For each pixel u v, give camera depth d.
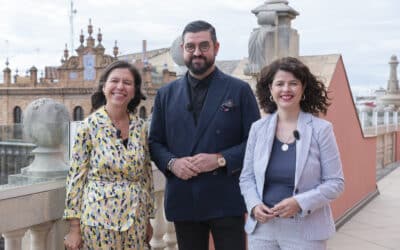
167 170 3.34
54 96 52.84
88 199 2.81
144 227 3.00
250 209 2.97
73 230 2.82
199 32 3.21
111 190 2.81
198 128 3.29
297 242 2.88
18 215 2.79
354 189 7.84
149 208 3.16
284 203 2.80
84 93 51.75
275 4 5.64
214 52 3.28
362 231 6.68
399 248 5.94
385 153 14.26
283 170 2.91
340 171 2.91
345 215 7.21
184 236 3.48
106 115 2.91
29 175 3.12
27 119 3.14
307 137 2.89
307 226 2.87
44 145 3.18
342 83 6.91
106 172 2.83
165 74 43.69
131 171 2.88
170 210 3.41
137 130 3.01
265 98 3.17
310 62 6.63
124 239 2.84
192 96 3.35
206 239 3.54
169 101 3.42
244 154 3.26
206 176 3.30
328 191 2.82
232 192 3.34
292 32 5.70
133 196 2.87
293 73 2.93
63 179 3.21
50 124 3.17
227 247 3.36
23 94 54.88
